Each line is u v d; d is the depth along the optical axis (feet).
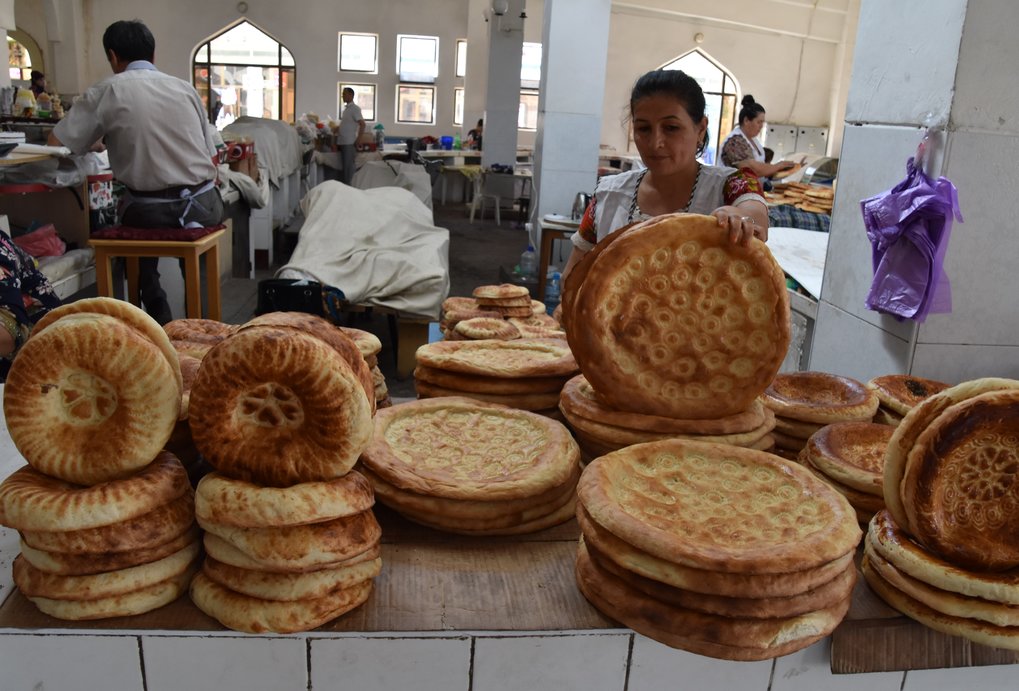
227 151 22.02
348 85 57.62
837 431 5.07
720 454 4.51
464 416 5.41
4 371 8.06
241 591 3.59
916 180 8.04
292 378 3.45
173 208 14.73
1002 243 8.01
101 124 14.37
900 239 8.14
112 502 3.49
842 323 9.78
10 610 3.70
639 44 56.03
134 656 3.61
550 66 24.73
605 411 4.91
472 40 55.11
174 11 54.49
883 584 4.09
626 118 6.96
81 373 3.60
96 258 13.93
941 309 8.09
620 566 3.67
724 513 4.00
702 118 6.18
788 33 56.54
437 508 4.33
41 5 50.52
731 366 4.87
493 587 4.05
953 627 3.77
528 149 55.16
